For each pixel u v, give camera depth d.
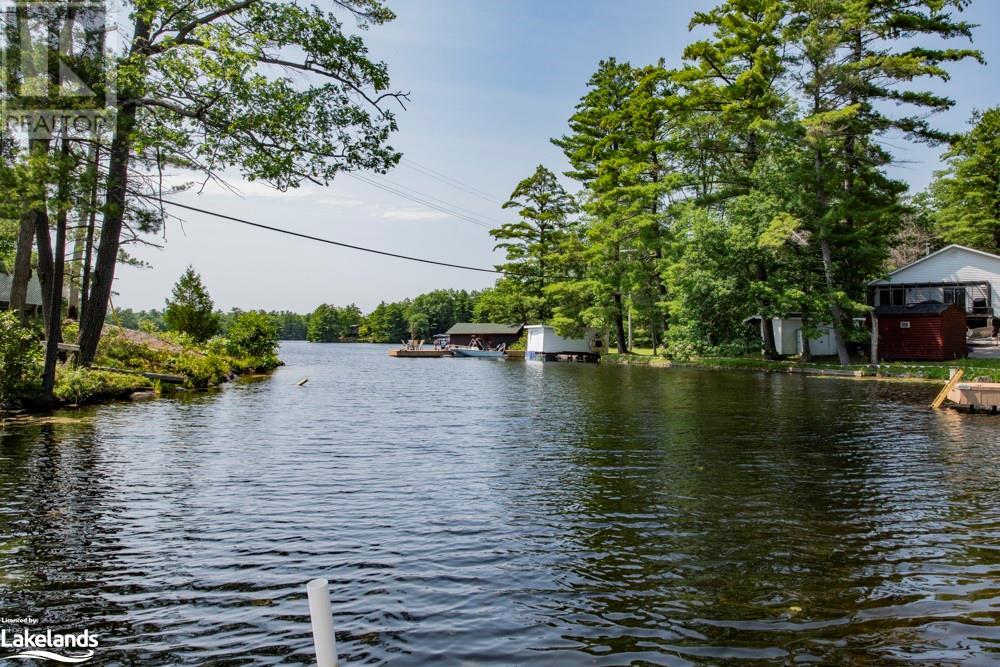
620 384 29.98
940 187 58.81
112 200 18.97
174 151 18.14
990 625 5.11
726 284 38.38
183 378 27.08
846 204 33.78
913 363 36.44
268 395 25.50
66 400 19.61
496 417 18.19
